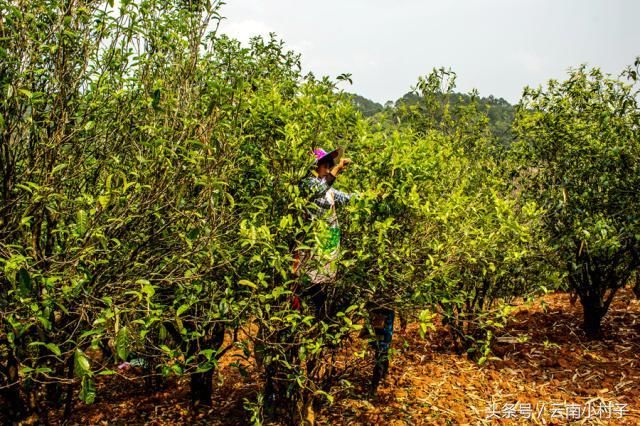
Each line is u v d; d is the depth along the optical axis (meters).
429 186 3.73
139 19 3.00
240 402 4.52
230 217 3.04
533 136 5.99
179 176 2.90
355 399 4.38
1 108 2.71
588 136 5.50
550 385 4.77
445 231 3.53
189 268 2.96
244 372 3.26
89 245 2.68
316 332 3.43
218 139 2.83
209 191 2.66
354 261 3.11
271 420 3.67
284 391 3.65
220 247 2.95
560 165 5.77
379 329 4.04
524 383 4.83
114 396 4.78
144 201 2.90
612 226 5.37
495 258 4.15
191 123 2.82
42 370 2.56
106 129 3.00
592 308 5.91
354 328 3.10
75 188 3.05
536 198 5.81
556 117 5.73
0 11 2.62
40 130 2.86
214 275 3.18
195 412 4.28
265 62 4.52
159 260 3.08
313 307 3.48
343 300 3.58
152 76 3.11
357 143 3.46
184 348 3.84
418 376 4.99
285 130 3.15
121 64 3.00
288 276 3.20
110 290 2.95
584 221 5.19
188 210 2.99
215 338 3.94
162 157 2.77
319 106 3.30
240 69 3.79
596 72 5.79
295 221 3.19
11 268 2.28
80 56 2.90
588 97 5.79
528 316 6.83
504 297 5.18
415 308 3.62
